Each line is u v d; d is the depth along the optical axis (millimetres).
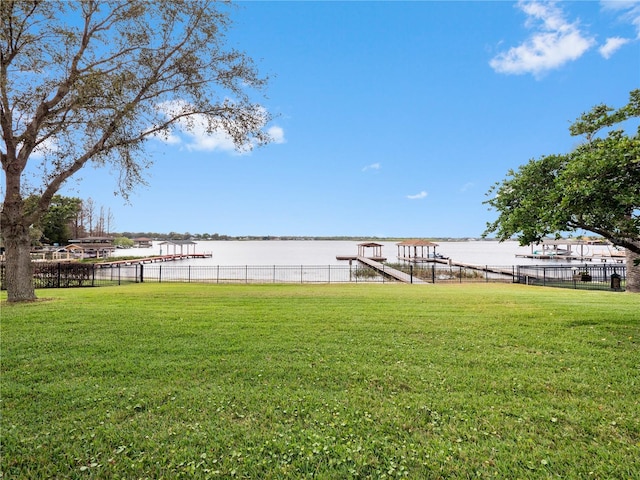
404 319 8984
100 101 11852
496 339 7086
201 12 12570
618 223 6828
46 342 6746
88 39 12258
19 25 11375
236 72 13148
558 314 9586
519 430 3656
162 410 4102
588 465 3070
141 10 12117
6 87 11383
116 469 3059
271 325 8297
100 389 4660
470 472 2992
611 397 4391
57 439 3504
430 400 4348
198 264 55188
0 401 4289
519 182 7992
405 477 2934
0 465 3113
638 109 7434
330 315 9531
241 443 3443
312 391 4645
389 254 96812
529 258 76938
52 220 65188
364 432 3625
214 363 5684
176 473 3012
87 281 22594
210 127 13469
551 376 5082
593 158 6449
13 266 11914
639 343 6645
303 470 3049
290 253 94375
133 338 7086
